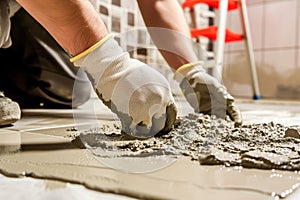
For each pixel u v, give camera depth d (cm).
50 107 119
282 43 230
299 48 223
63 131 62
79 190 29
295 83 226
